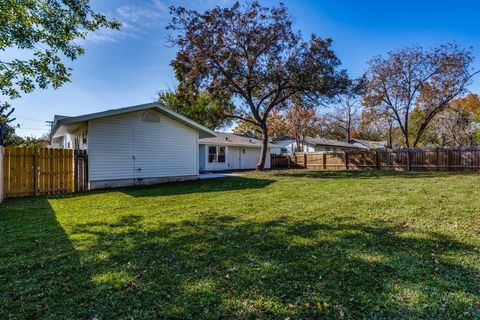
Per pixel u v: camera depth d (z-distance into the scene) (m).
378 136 45.97
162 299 2.31
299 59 14.78
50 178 9.02
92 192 9.02
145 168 11.20
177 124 12.23
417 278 2.55
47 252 3.40
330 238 3.68
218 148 20.92
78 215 5.47
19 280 2.68
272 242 3.60
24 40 6.08
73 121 9.38
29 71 6.36
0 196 7.20
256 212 5.35
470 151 14.61
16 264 3.05
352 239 3.63
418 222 4.32
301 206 5.80
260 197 7.12
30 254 3.34
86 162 9.83
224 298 2.30
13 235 4.12
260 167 17.84
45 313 2.15
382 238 3.64
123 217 5.20
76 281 2.64
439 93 18.38
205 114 18.61
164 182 11.67
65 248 3.53
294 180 11.35
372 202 5.97
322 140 33.88
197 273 2.77
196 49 14.69
